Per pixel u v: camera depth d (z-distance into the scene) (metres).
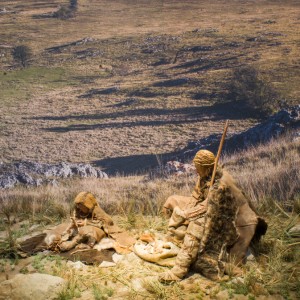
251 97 72.38
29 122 75.69
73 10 196.12
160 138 63.09
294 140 21.70
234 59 104.88
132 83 96.62
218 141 46.56
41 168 38.28
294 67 89.88
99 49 133.12
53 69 116.12
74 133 68.62
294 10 173.75
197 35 137.50
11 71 115.56
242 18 163.12
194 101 78.94
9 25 175.50
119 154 57.72
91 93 92.56
